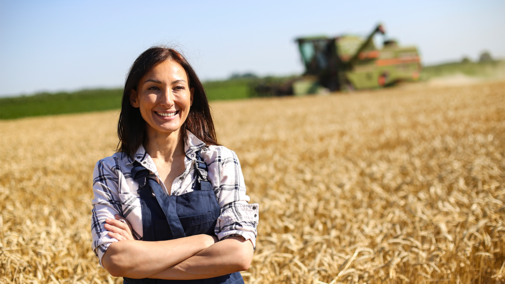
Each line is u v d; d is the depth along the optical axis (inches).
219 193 75.4
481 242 140.8
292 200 204.1
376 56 1170.0
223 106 1075.3
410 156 319.0
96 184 73.7
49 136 643.5
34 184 269.7
